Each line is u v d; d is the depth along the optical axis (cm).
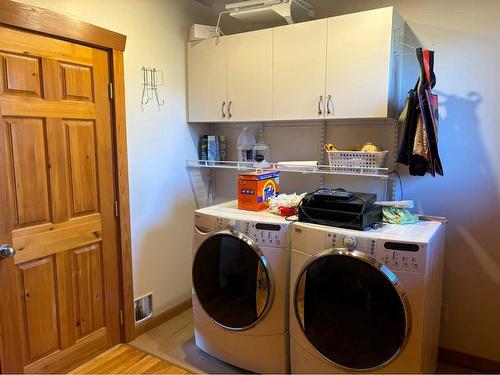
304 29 238
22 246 201
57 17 204
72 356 230
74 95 218
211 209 248
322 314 196
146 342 264
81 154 226
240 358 229
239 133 316
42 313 212
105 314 249
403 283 174
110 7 238
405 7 238
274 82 254
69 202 221
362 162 231
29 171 201
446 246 239
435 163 212
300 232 200
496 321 230
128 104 254
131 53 254
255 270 214
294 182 293
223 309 231
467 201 231
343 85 228
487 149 223
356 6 254
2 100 188
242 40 265
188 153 307
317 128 279
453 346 244
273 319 214
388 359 181
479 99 222
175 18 284
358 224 192
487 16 216
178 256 304
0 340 193
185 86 299
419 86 208
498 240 225
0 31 184
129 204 258
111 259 250
